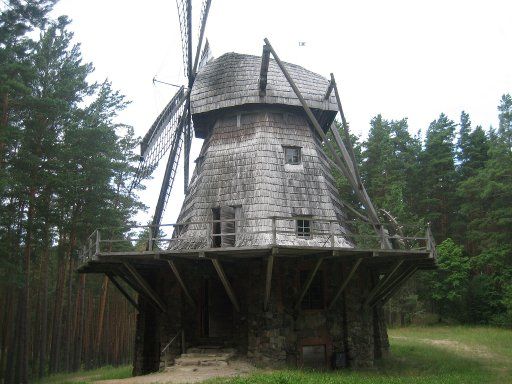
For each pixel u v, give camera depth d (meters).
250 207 18.75
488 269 40.66
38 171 24.42
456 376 16.31
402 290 38.47
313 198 19.50
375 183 38.56
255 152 19.89
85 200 28.64
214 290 19.72
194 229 19.00
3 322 28.80
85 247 19.69
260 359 17.14
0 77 20.44
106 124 29.33
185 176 24.52
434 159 42.84
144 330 20.69
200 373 15.44
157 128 21.08
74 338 36.50
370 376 15.85
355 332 19.20
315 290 19.27
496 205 36.75
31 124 24.30
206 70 22.59
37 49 26.75
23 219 25.59
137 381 14.26
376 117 40.78
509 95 36.78
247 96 20.55
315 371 16.94
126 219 38.28
